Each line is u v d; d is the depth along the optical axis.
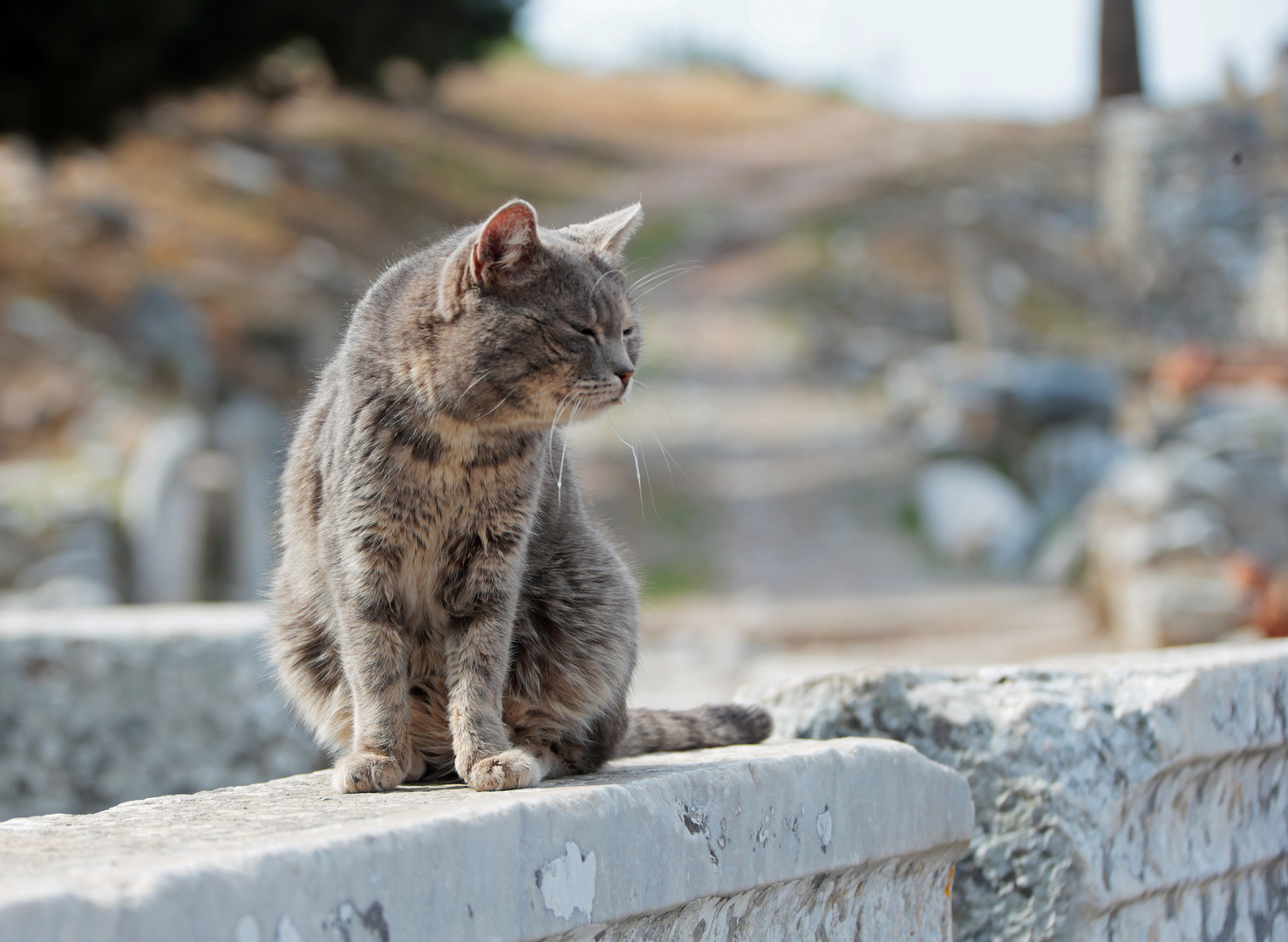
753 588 14.55
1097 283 26.97
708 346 25.95
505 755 2.85
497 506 3.13
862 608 13.32
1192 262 22.80
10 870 1.84
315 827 2.10
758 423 21.36
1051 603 13.34
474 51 24.69
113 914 1.63
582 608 3.37
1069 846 3.20
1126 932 3.29
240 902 1.76
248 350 17.58
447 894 2.02
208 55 18.12
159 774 5.57
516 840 2.12
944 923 3.19
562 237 3.56
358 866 1.90
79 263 18.02
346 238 27.22
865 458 18.83
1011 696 3.39
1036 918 3.23
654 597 14.27
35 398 12.96
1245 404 12.16
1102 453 16.55
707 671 10.83
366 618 3.07
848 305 29.02
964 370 19.80
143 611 6.27
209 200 25.39
